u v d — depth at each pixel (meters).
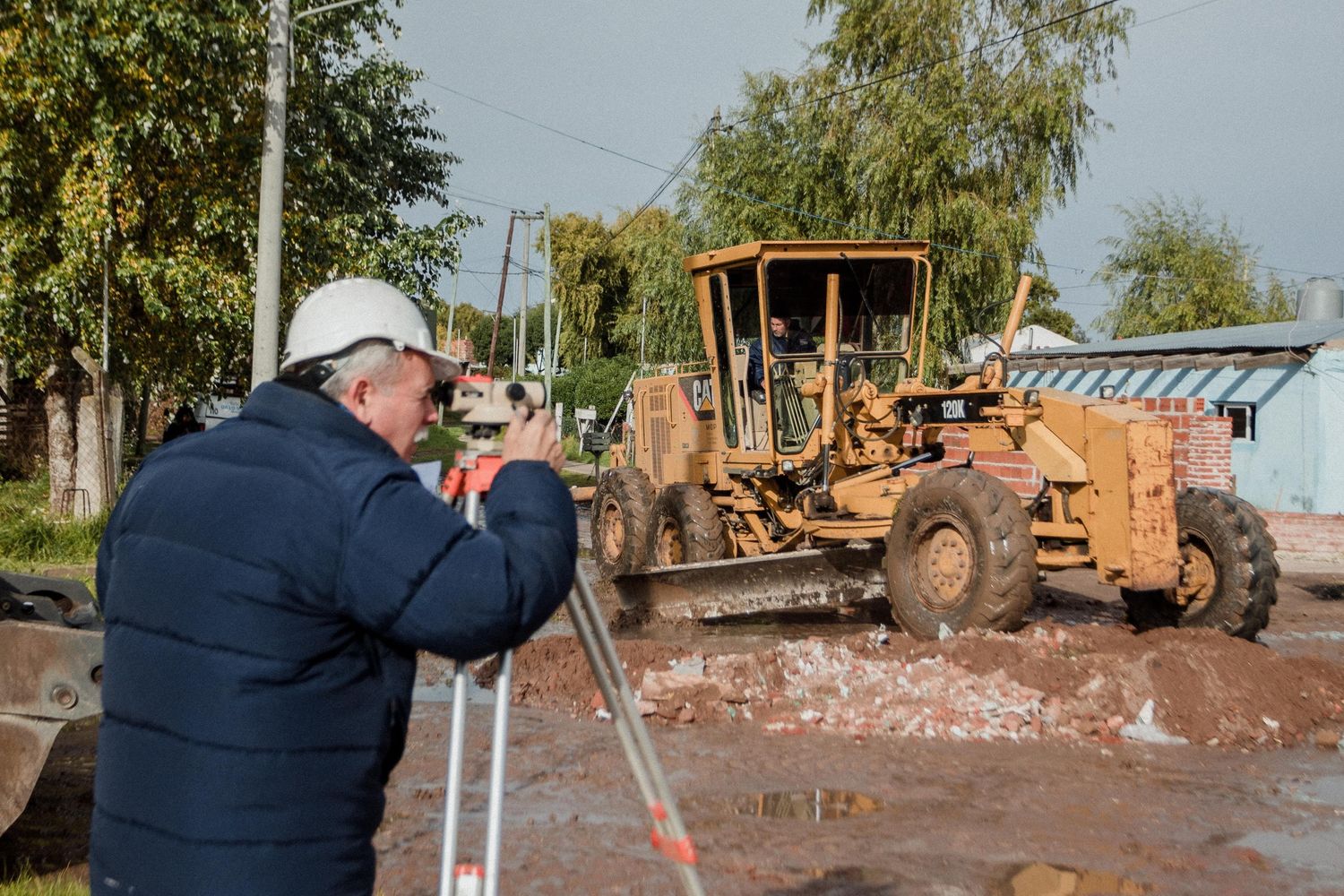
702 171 28.20
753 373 10.52
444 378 2.41
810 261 10.12
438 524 1.95
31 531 13.81
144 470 2.11
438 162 19.33
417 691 7.26
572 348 68.44
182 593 1.91
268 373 13.49
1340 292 25.11
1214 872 4.12
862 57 25.69
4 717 4.21
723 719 6.54
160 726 1.89
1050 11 24.31
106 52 13.23
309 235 15.85
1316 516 15.82
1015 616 7.30
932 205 24.23
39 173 14.62
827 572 8.96
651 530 11.34
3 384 23.45
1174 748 5.96
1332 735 6.05
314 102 16.44
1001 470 14.09
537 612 2.01
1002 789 5.18
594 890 3.94
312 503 1.93
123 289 15.80
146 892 1.87
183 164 14.91
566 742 6.01
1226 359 20.55
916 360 10.39
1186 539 7.88
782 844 4.42
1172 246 42.38
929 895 3.90
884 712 6.46
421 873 4.11
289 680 1.89
